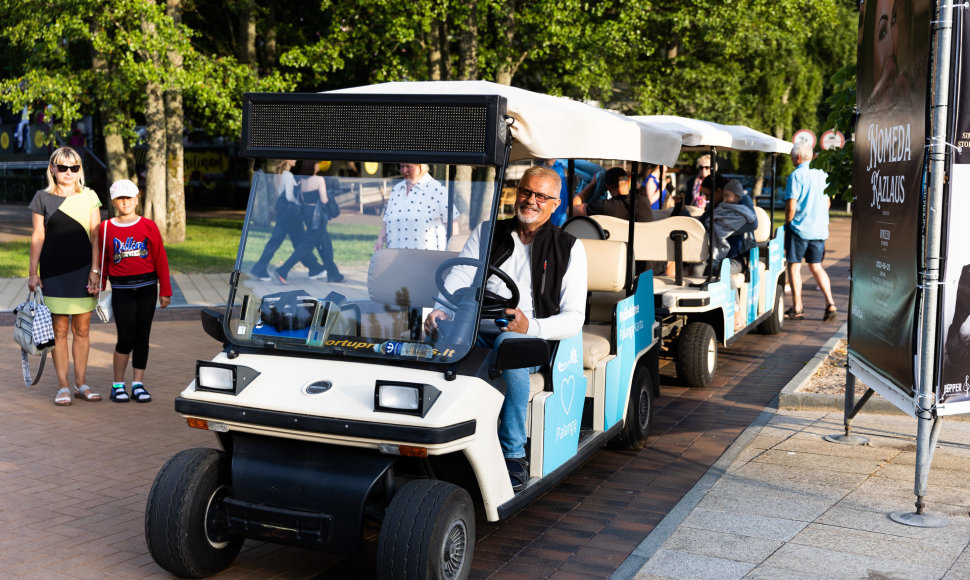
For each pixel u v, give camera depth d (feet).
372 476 12.03
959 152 14.49
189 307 38.22
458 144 12.88
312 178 13.41
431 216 13.02
